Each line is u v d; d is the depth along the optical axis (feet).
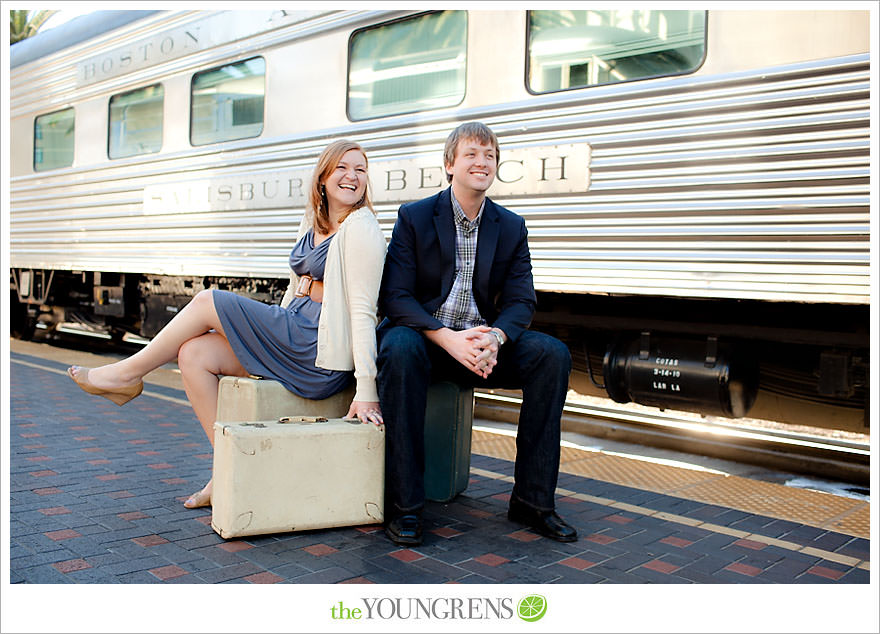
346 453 9.46
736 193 11.89
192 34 20.43
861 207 10.87
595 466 13.64
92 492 10.93
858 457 13.80
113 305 25.36
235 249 19.35
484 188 9.92
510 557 9.00
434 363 10.57
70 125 25.17
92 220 24.08
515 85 14.17
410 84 15.67
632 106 12.85
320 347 9.99
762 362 13.88
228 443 8.98
